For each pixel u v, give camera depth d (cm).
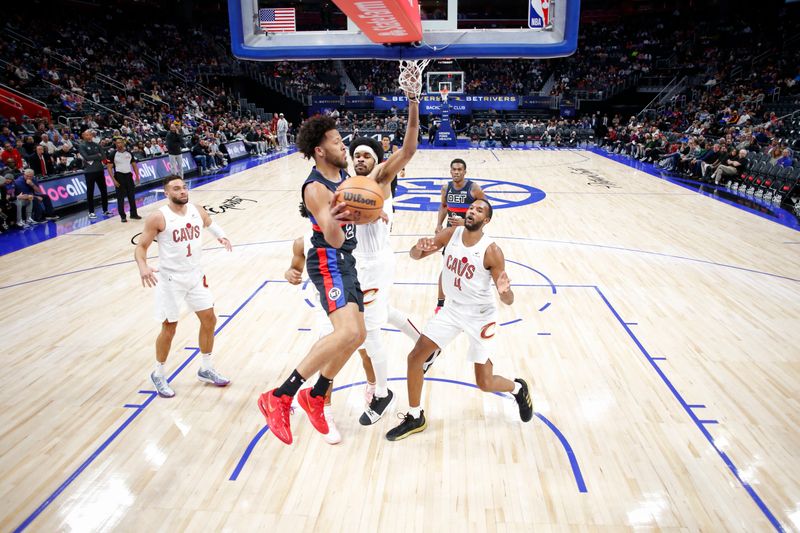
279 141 2312
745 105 1975
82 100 1789
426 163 1888
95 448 377
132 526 306
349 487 338
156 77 2381
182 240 425
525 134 2577
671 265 770
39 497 329
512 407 427
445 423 406
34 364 498
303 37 283
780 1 2777
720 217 1062
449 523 307
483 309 370
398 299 648
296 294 666
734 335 548
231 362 501
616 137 2289
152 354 518
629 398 436
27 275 745
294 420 412
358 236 370
